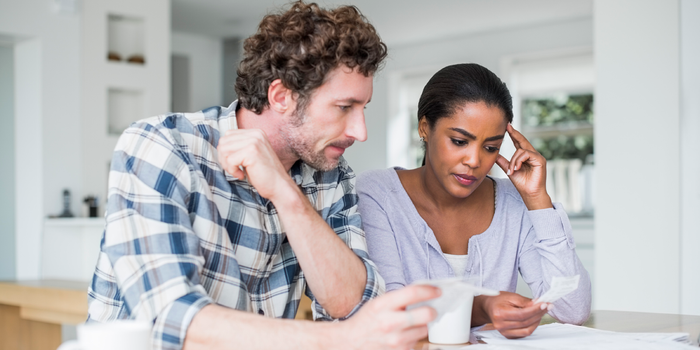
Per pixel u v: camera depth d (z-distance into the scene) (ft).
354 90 3.37
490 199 4.73
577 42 18.26
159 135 3.27
